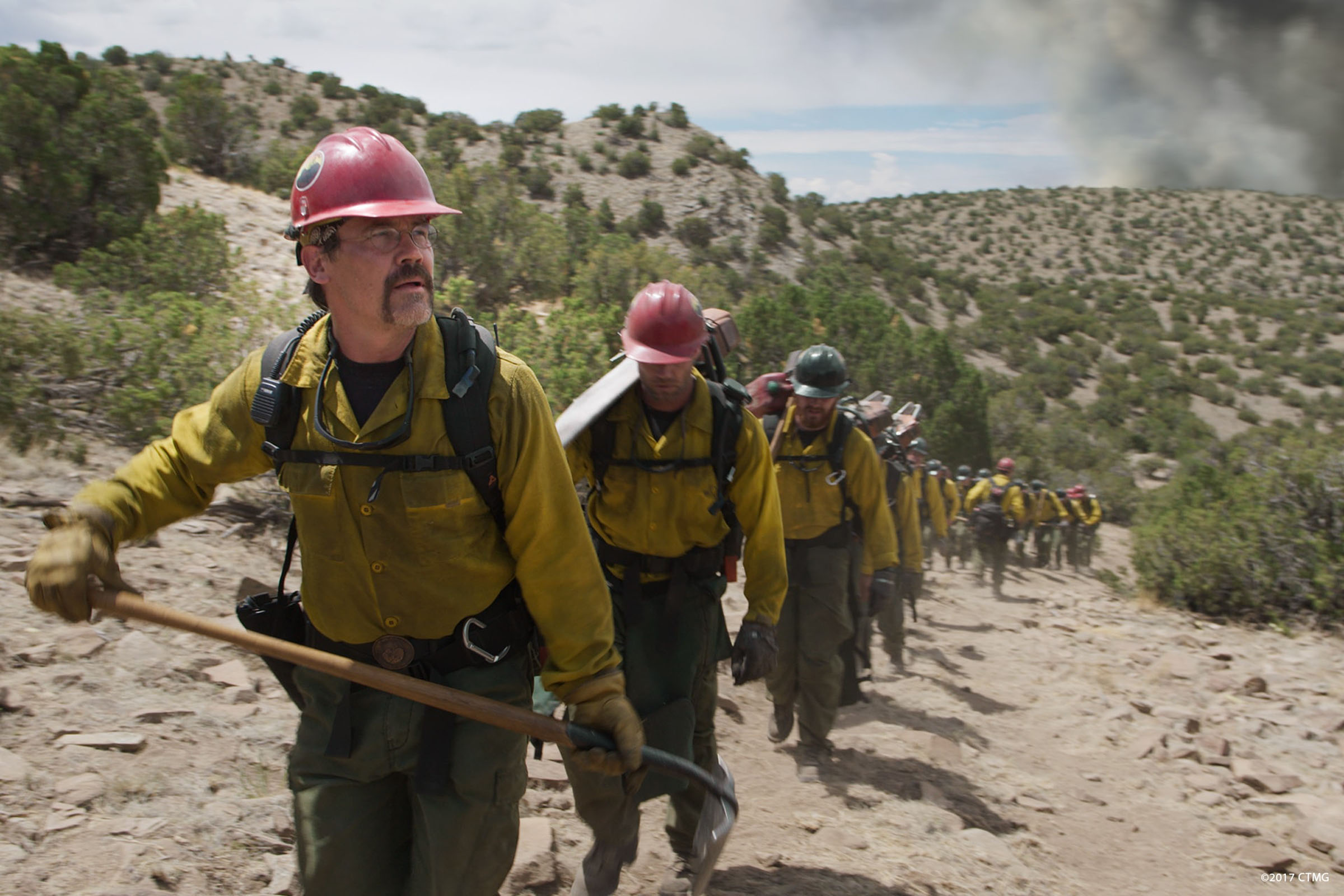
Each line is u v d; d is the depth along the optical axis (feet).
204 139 97.45
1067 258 537.24
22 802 10.48
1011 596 45.37
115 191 48.60
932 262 529.86
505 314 36.50
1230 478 46.98
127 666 14.66
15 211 44.32
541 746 7.63
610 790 10.16
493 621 6.93
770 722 17.51
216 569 19.53
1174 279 510.17
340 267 6.17
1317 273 513.04
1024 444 146.41
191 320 29.45
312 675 6.91
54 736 12.14
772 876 12.75
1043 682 26.76
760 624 11.41
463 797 6.75
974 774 18.25
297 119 222.48
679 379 10.98
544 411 6.68
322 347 6.48
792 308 94.02
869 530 17.13
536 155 233.76
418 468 6.34
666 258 73.97
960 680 26.09
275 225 62.44
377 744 6.72
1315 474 39.27
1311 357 377.30
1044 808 16.87
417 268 6.27
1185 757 20.45
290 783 6.99
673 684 11.03
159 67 249.55
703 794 11.53
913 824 15.12
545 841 12.05
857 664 22.52
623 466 11.08
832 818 15.16
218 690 14.76
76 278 39.04
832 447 16.61
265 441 6.52
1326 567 37.09
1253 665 30.22
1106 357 349.61
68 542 5.98
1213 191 633.61
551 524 6.72
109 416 26.50
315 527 6.51
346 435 6.39
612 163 241.14
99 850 9.83
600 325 38.06
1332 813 17.42
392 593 6.58
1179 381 320.50
